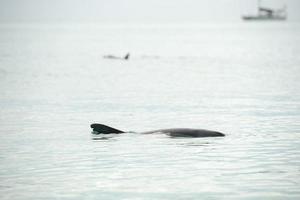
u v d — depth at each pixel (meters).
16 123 108.56
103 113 119.44
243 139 90.38
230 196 62.09
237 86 166.88
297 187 64.62
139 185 66.50
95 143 88.88
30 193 64.25
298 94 146.25
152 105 130.12
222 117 112.88
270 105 128.12
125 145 87.00
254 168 73.06
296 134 94.31
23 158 79.94
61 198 62.38
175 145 86.31
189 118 112.19
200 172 71.56
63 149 85.12
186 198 61.75
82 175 71.00
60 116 116.19
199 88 163.38
